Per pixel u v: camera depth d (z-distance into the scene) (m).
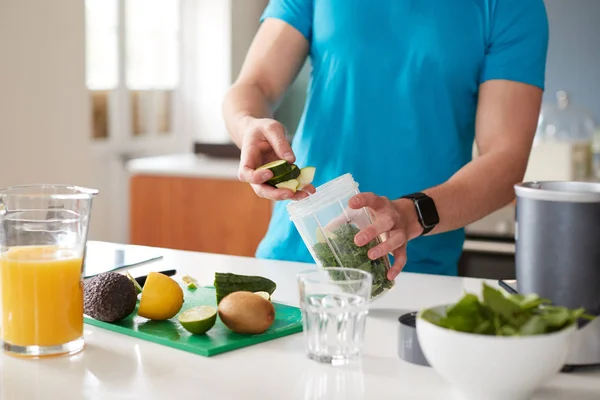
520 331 0.85
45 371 1.01
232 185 3.55
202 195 3.61
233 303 1.12
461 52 1.70
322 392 0.94
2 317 1.08
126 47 4.31
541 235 1.00
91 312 1.19
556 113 4.36
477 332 0.85
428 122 1.73
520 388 0.85
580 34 4.61
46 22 3.41
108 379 0.98
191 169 3.60
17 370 1.01
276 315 1.23
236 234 3.58
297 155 1.83
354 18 1.74
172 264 1.61
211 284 1.43
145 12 4.44
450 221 1.47
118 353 1.08
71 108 3.60
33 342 1.06
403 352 1.06
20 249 1.07
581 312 0.87
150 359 1.05
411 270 1.74
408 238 1.38
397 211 1.35
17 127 3.31
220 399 0.92
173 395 0.93
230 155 3.94
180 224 3.66
